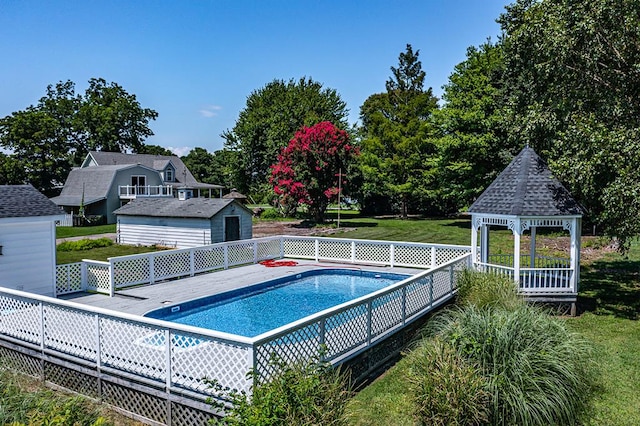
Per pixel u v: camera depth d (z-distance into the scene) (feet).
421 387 15.76
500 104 77.97
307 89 170.91
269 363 14.96
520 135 38.99
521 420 14.96
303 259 54.54
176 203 71.72
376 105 137.59
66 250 67.00
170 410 16.88
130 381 18.11
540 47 31.53
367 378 21.18
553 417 15.55
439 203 115.14
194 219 66.18
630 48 29.86
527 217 31.42
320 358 17.49
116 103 173.78
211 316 32.83
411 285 26.66
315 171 95.35
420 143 107.96
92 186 119.03
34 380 21.65
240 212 70.13
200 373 16.30
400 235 77.77
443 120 86.48
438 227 88.84
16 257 32.50
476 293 27.02
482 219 35.01
